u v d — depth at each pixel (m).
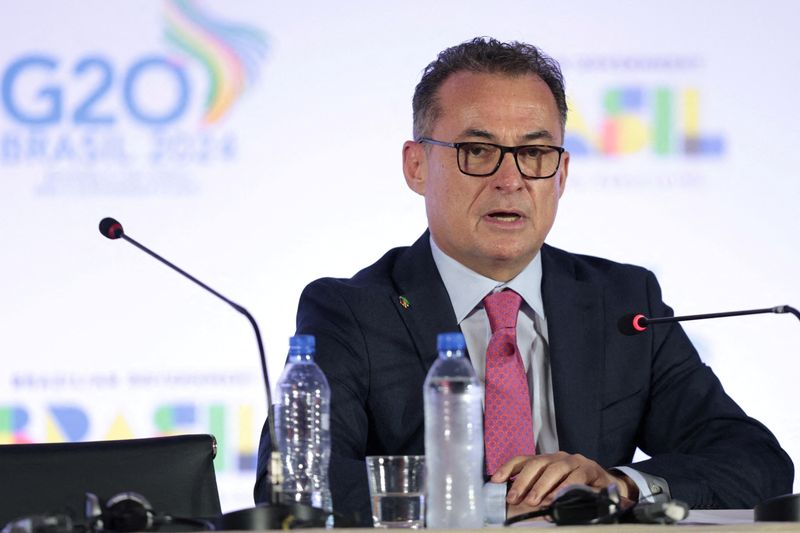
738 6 16.53
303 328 10.92
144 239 16.42
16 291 16.39
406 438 10.57
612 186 16.39
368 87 16.59
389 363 10.70
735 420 10.70
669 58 16.50
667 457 9.59
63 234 16.42
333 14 16.67
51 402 16.27
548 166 10.88
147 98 16.56
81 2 16.61
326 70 16.62
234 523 6.79
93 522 6.85
